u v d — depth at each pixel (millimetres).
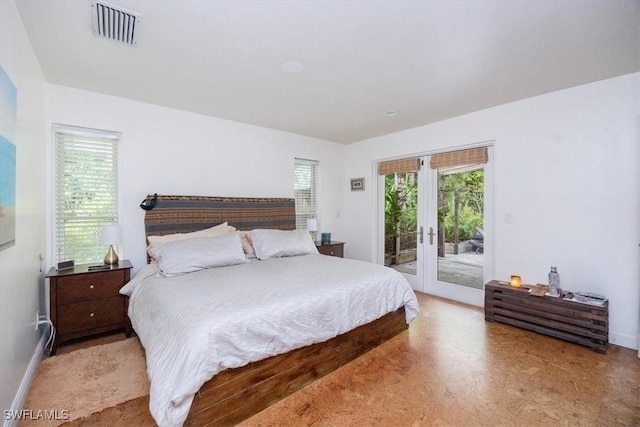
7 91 1484
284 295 2018
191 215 3404
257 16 1772
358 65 2387
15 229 1715
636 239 2523
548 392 1941
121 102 3072
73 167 2879
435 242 4160
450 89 2875
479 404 1831
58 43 2057
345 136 4727
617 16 1765
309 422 1689
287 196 4480
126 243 3105
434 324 3092
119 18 1785
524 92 2953
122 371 2154
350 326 2244
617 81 2590
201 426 1543
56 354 2395
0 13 1451
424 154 4191
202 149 3627
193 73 2523
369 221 4914
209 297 1942
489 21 1824
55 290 2412
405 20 1815
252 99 3125
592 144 2727
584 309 2545
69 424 1636
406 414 1752
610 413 1738
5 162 1462
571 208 2854
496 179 3373
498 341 2682
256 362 1762
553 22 1829
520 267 3195
